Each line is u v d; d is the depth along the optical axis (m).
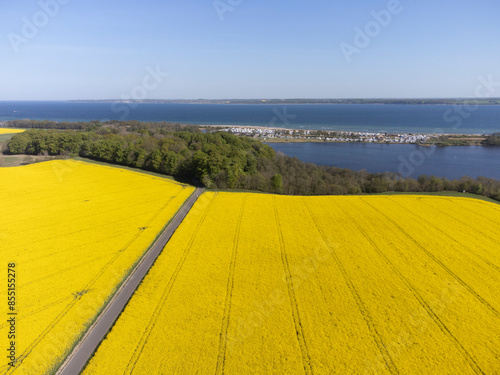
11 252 37.75
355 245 40.78
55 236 42.16
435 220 48.41
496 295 30.95
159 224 46.81
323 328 26.70
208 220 48.56
